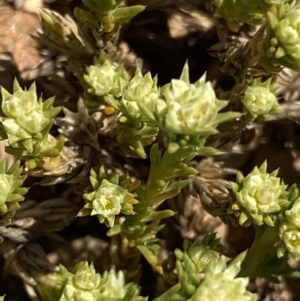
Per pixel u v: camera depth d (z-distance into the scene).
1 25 0.20
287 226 0.17
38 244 0.19
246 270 0.18
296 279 0.21
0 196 0.17
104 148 0.19
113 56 0.19
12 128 0.17
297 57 0.17
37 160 0.18
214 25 0.21
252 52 0.18
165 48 0.21
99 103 0.19
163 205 0.20
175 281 0.19
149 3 0.21
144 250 0.19
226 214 0.18
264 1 0.18
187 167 0.17
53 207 0.19
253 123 0.20
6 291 0.20
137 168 0.20
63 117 0.20
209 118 0.15
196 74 0.21
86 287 0.17
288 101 0.20
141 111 0.16
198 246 0.18
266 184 0.17
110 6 0.18
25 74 0.20
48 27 0.19
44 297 0.19
